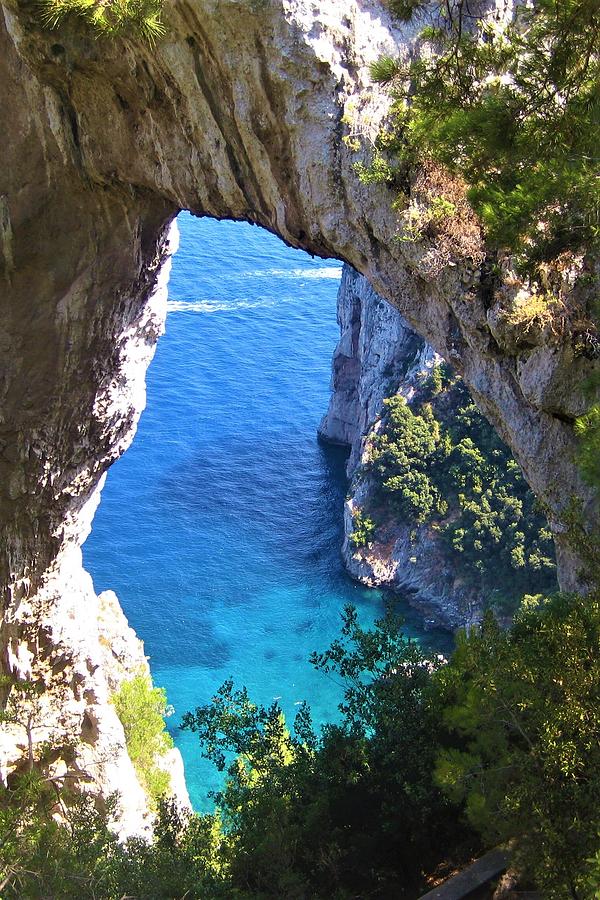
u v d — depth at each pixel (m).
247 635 63.88
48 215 21.58
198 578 68.12
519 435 15.07
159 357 90.06
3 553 25.91
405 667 18.41
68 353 23.81
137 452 79.31
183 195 19.61
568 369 13.89
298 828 16.94
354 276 75.12
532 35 11.22
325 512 74.81
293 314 97.81
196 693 58.78
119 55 17.66
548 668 12.95
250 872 17.00
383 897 15.93
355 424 79.38
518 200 10.47
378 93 15.59
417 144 13.02
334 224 16.75
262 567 69.06
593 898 11.23
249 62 16.16
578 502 13.80
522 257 11.55
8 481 25.02
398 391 68.94
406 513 66.12
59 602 28.33
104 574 67.75
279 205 17.80
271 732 19.03
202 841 18.52
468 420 65.62
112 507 73.69
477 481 63.09
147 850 18.62
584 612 13.34
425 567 64.88
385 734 17.56
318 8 15.55
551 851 11.94
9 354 23.25
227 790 20.11
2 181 21.03
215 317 95.88
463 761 13.48
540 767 12.70
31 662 28.02
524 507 61.25
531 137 10.89
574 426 13.47
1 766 27.02
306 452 81.00
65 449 25.59
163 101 18.25
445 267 15.04
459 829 16.50
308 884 16.28
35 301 22.69
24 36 18.00
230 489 76.31
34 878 15.49
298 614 65.25
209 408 84.56
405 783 16.14
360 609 65.75
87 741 28.98
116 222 21.95
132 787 30.03
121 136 19.62
